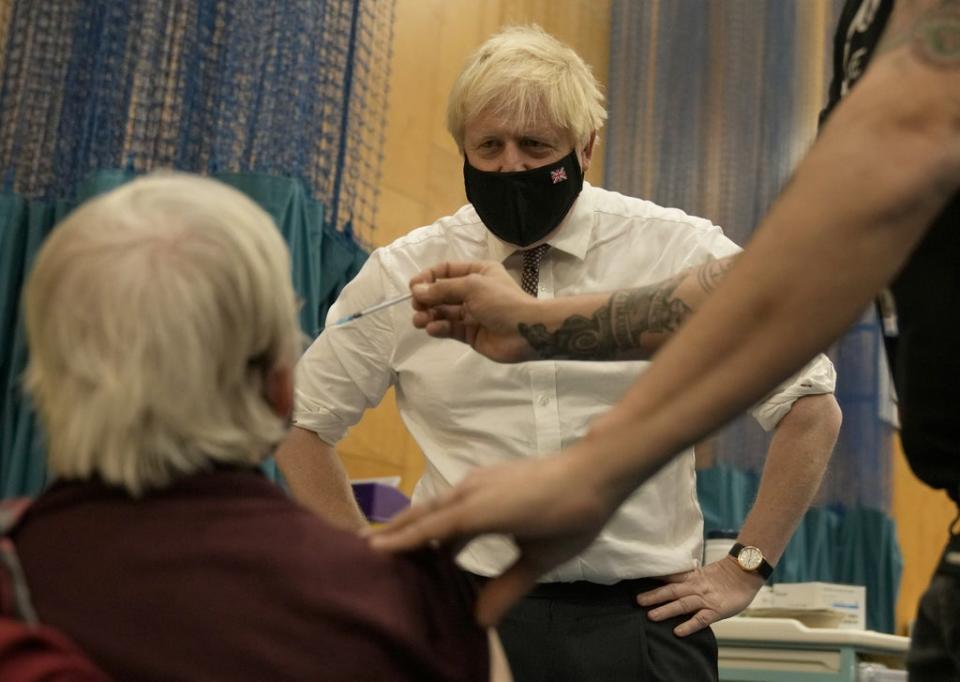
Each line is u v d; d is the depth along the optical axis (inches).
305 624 34.5
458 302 56.8
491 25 165.5
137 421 35.4
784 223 34.2
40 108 110.7
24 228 108.0
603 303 53.9
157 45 112.7
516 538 37.1
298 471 82.8
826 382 78.2
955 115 33.1
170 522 35.6
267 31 117.6
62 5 112.7
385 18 143.6
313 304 115.9
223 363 36.7
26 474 99.7
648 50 181.8
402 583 36.4
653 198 175.6
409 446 143.1
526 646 70.5
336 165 124.8
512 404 76.1
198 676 33.6
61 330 36.2
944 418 39.9
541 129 75.9
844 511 170.9
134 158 109.7
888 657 108.8
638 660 69.9
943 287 39.2
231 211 38.1
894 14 35.9
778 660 104.8
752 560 75.6
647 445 35.1
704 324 35.1
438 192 152.6
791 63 176.7
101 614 34.3
